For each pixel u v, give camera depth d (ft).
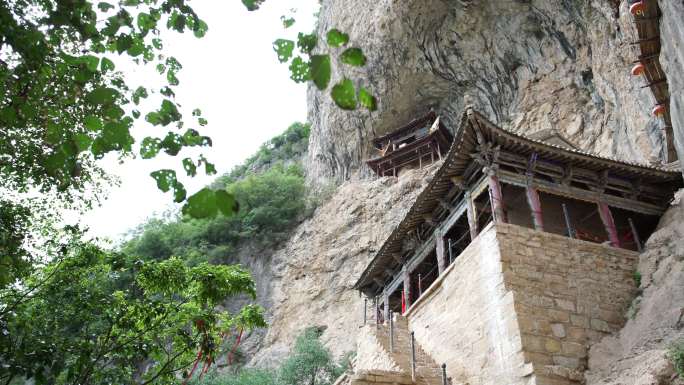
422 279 76.89
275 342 116.47
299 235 141.90
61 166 17.87
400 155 140.05
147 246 155.94
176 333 40.98
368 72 130.52
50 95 21.30
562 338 44.73
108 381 36.52
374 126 142.72
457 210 62.49
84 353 34.19
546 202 65.21
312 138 171.22
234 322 41.73
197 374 86.79
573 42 97.30
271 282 133.80
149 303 37.99
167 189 15.75
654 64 45.62
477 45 113.91
